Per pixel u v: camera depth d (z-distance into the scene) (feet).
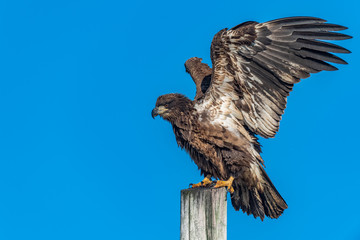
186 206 29.71
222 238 29.43
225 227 29.68
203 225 29.35
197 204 29.50
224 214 29.68
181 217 29.84
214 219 29.25
